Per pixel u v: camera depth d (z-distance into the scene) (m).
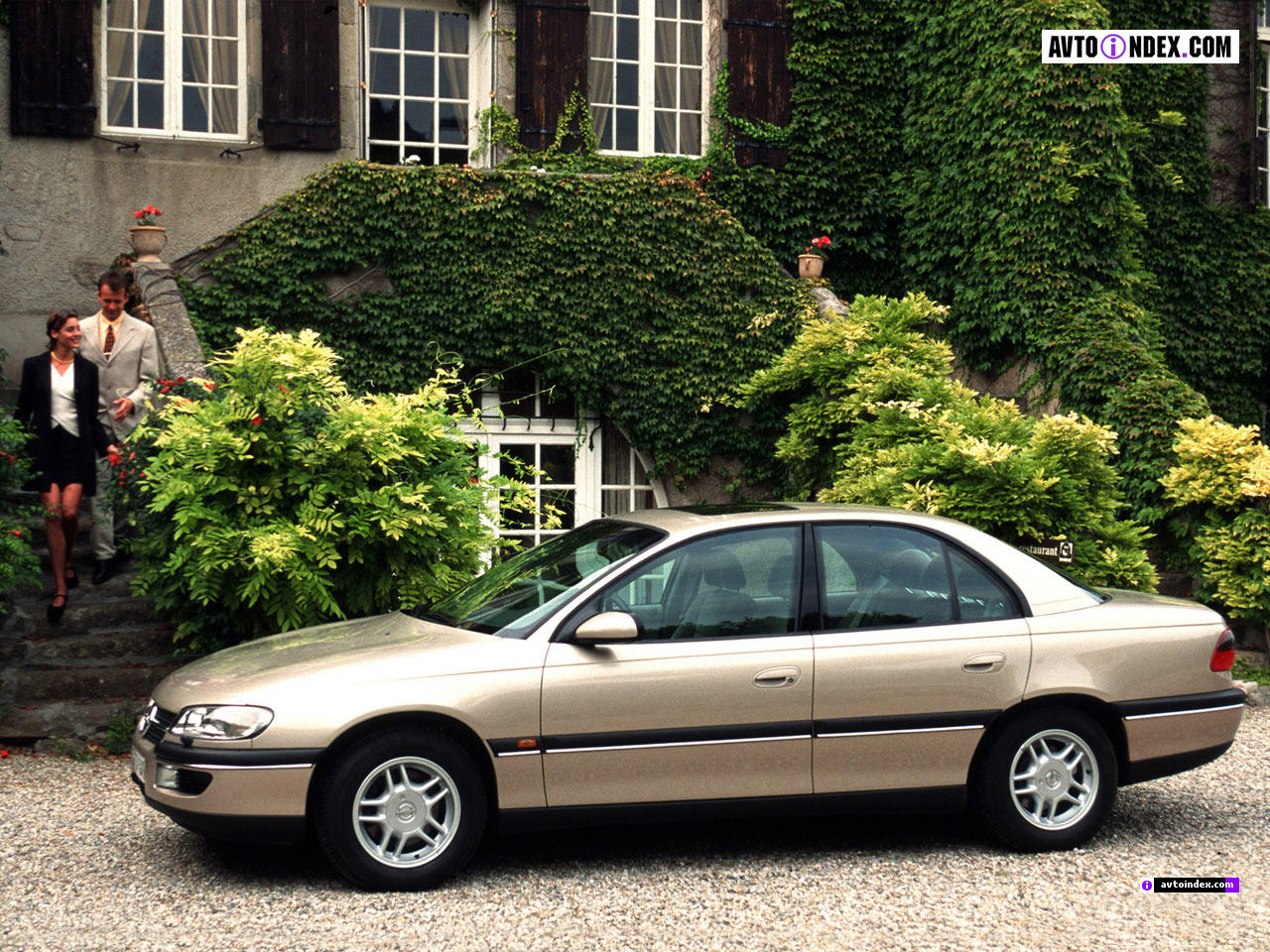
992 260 12.64
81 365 8.20
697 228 12.01
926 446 9.29
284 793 4.68
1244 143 14.91
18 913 4.61
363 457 7.45
